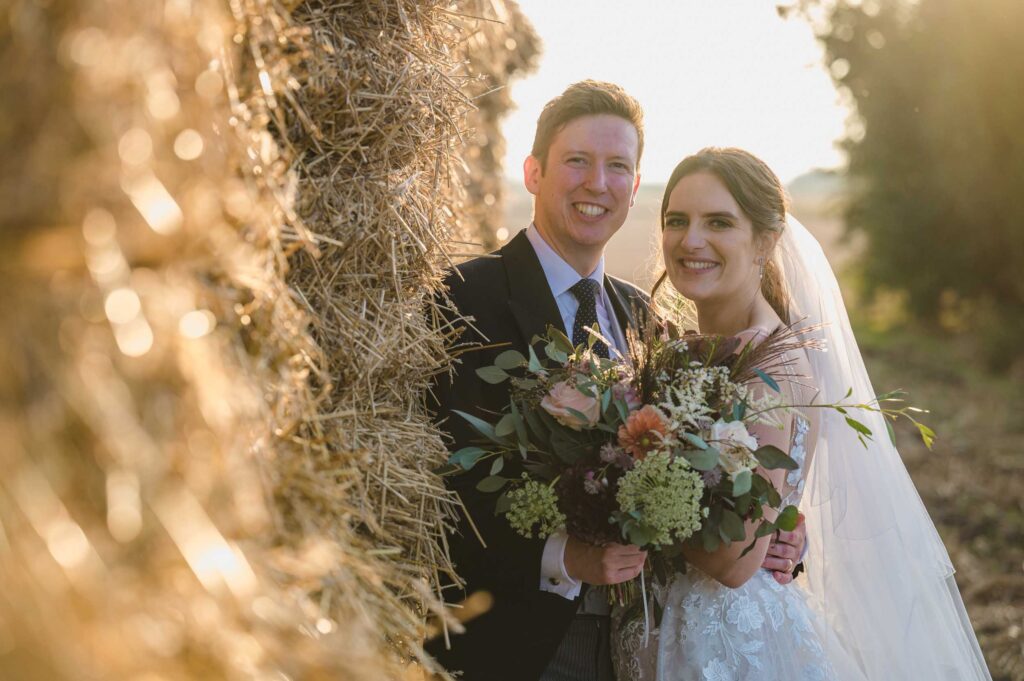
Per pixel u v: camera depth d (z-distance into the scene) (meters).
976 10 14.02
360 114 2.05
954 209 15.11
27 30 1.17
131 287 1.23
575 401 2.24
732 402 2.25
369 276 2.12
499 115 5.36
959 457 8.26
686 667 2.36
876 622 2.64
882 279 16.50
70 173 1.18
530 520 2.22
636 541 2.10
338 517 1.72
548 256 2.70
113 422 1.17
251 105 1.65
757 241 2.61
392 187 2.15
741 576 2.29
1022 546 6.06
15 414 1.13
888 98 15.41
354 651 1.40
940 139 14.73
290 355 1.64
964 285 15.40
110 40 1.22
